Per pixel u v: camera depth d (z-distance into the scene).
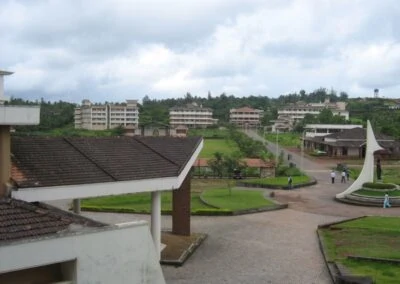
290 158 91.38
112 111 171.00
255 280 23.52
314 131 128.75
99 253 14.03
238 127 173.75
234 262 26.50
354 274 23.16
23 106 17.23
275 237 32.25
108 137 27.00
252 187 57.97
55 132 123.00
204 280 23.48
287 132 162.00
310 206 44.78
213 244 30.33
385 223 36.00
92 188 20.56
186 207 31.50
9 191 18.03
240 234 33.06
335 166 82.06
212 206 42.81
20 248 12.58
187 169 26.59
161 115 191.12
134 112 172.88
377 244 29.08
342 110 182.12
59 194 19.44
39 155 21.94
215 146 109.94
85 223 16.33
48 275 14.12
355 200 46.66
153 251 15.35
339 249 28.14
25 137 23.59
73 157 22.73
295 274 24.44
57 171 20.69
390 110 176.50
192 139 30.66
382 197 46.03
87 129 149.00
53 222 15.07
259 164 68.56
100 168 22.36
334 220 38.34
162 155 26.45
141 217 38.84
